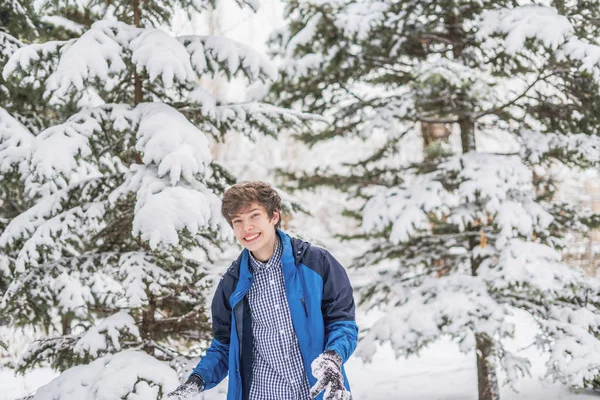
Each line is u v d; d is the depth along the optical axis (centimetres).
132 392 298
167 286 379
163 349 379
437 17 540
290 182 620
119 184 382
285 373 207
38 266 361
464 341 466
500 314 477
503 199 496
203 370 219
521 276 463
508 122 575
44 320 466
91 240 401
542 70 504
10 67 341
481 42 518
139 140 339
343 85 589
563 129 568
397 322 506
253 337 211
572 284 478
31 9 464
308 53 570
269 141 1681
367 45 547
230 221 202
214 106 371
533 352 774
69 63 322
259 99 579
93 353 336
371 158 618
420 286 548
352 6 541
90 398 297
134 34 362
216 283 371
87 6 411
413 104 549
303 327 203
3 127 393
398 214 515
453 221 519
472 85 475
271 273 210
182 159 324
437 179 552
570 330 490
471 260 573
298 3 523
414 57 603
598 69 451
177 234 311
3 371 600
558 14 493
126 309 373
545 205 566
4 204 516
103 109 367
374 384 695
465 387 658
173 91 411
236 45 381
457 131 1080
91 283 464
